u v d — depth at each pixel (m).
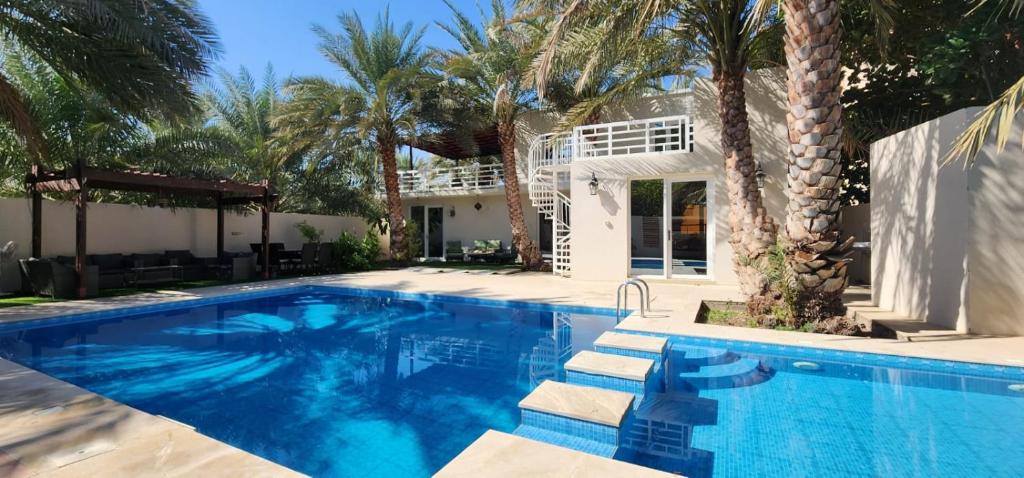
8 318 7.20
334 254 15.63
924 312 6.43
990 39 7.10
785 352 5.41
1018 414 3.82
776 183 10.02
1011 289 5.48
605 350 5.33
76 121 11.88
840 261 5.94
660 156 10.92
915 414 3.85
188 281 12.38
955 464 3.04
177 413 4.09
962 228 5.66
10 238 10.33
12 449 2.79
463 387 4.78
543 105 15.63
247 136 19.16
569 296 9.34
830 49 5.64
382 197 22.03
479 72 15.16
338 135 15.69
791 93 5.93
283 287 11.16
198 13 8.51
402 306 9.45
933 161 6.21
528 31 13.99
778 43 9.17
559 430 3.53
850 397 4.24
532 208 19.03
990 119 4.14
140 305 8.55
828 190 5.81
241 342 6.71
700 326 6.30
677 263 11.23
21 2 7.43
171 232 13.33
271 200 13.28
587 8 7.32
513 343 6.56
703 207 10.98
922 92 9.81
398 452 3.37
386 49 15.84
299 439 3.58
